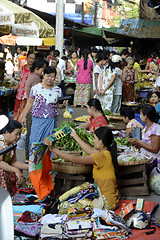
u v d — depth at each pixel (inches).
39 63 217.6
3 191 95.1
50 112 197.9
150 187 187.0
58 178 175.8
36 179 153.6
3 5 272.4
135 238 134.6
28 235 130.2
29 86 219.8
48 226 133.7
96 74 351.6
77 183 174.4
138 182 183.6
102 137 156.3
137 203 154.7
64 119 370.0
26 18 275.1
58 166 173.2
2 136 153.3
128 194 183.3
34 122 199.2
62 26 480.4
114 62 360.8
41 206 151.5
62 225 136.2
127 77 376.2
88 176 187.5
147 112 196.9
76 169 169.8
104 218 137.5
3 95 303.9
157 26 634.8
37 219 141.6
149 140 199.6
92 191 158.1
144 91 392.5
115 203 157.2
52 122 199.6
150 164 197.3
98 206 154.0
